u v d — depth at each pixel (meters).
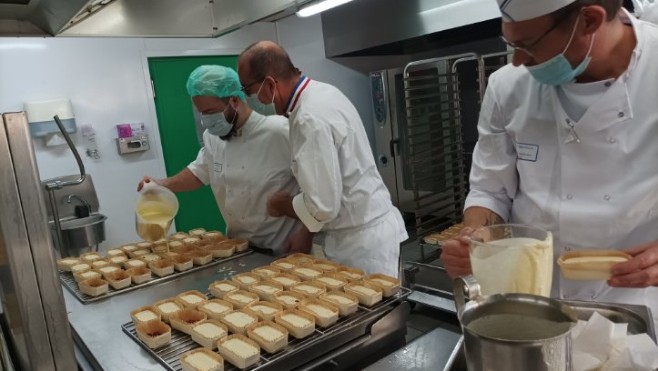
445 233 3.06
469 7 3.04
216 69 1.92
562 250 1.12
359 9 3.70
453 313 1.58
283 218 2.11
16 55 2.72
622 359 0.67
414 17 3.34
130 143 3.11
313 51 4.00
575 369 0.68
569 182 1.08
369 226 1.82
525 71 1.15
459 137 3.35
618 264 0.80
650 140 0.98
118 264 1.88
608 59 0.96
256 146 2.07
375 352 1.26
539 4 0.82
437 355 1.09
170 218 1.97
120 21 1.97
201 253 1.91
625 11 0.98
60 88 2.87
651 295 1.08
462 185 3.45
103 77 3.02
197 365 1.07
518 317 0.57
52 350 0.86
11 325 1.10
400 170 4.16
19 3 1.69
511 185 1.24
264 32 3.71
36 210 0.81
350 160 1.70
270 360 1.10
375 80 4.10
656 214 1.01
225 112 1.99
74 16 1.67
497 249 0.76
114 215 3.12
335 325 1.25
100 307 1.53
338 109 1.67
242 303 1.41
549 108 1.09
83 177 2.38
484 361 0.53
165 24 2.07
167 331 1.24
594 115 0.99
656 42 0.96
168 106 3.30
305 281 1.54
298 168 1.60
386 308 1.33
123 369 1.13
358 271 1.58
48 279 0.84
